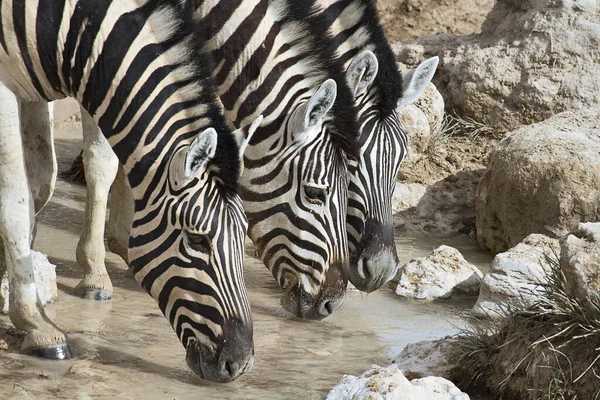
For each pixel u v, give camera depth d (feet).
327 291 31.96
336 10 35.83
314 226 31.73
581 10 58.29
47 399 27.50
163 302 27.66
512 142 48.39
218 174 26.81
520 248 39.29
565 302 29.37
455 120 58.90
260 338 34.37
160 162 27.48
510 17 61.26
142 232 27.66
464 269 41.50
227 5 32.89
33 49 28.71
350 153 32.04
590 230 30.83
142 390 28.84
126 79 27.94
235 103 33.14
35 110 35.17
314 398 29.17
